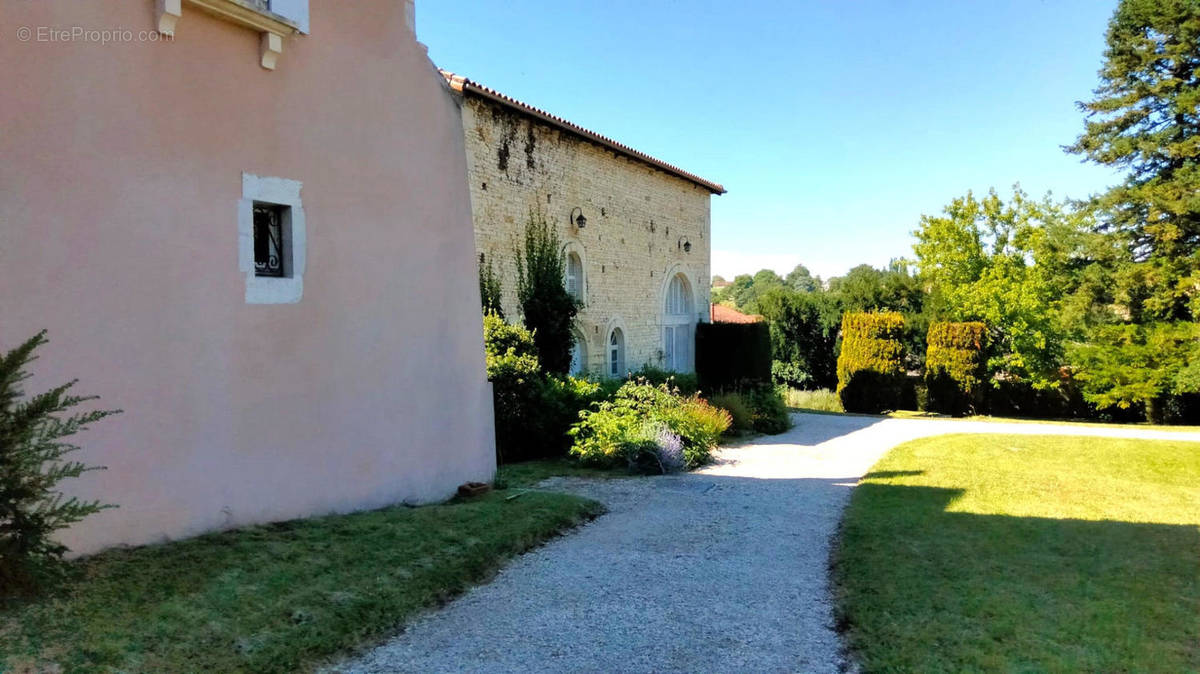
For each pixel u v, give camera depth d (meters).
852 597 4.36
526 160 13.83
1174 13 18.44
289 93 4.91
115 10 3.82
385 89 5.87
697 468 9.51
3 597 2.98
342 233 5.37
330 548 4.36
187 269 4.20
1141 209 19.86
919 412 22.22
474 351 7.09
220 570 3.74
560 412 10.46
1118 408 21.19
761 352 21.50
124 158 3.86
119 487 3.83
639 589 4.49
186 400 4.19
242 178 4.55
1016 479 8.94
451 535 5.01
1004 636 3.75
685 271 21.47
